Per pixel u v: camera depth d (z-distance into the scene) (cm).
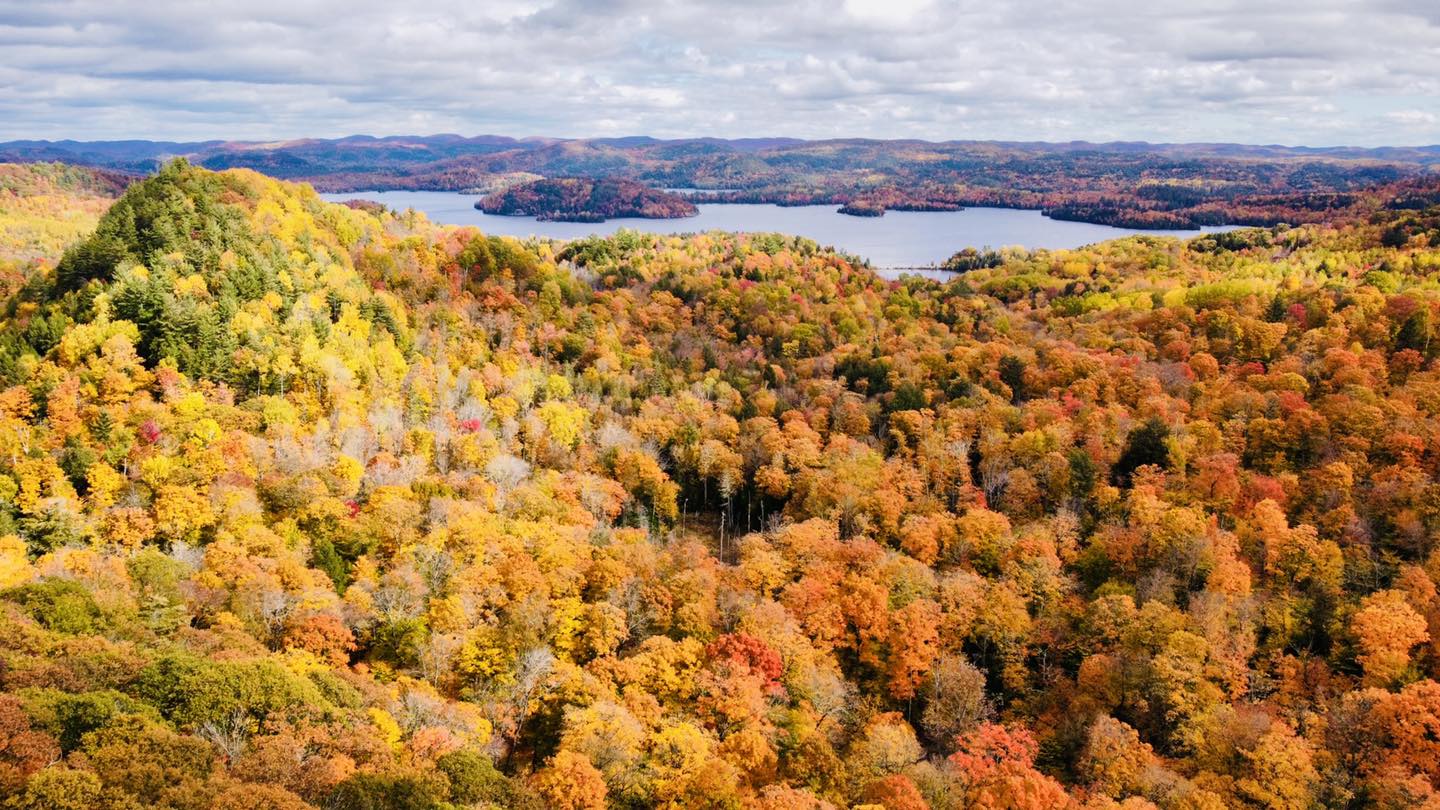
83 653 5409
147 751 4459
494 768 5559
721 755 6331
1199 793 6556
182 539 8625
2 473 9094
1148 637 8400
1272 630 8956
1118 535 10312
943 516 11212
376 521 9356
